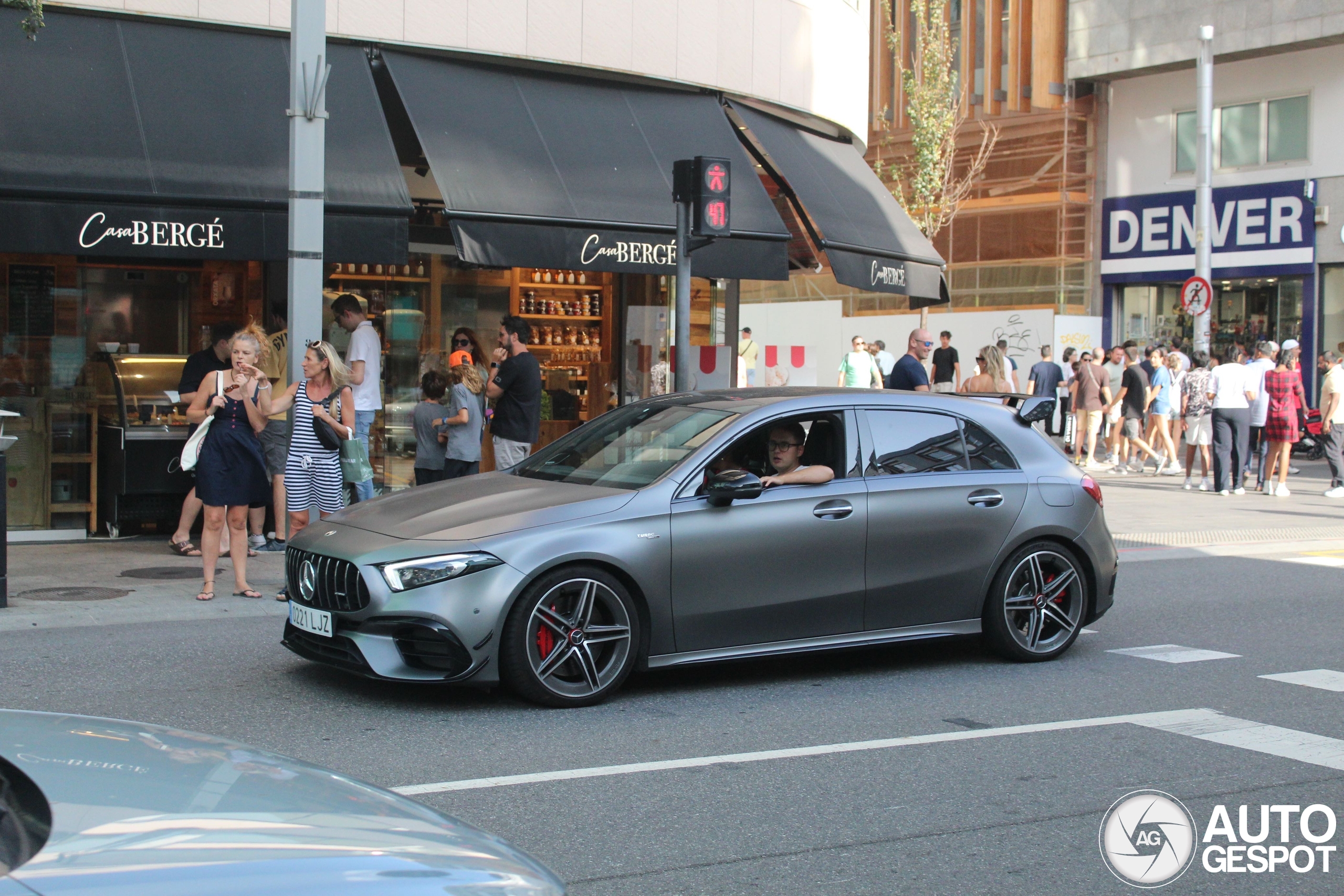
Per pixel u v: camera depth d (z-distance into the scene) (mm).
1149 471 21453
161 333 12398
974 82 32312
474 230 11375
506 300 14125
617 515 6344
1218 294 28281
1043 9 30062
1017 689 6957
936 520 7164
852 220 14312
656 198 12484
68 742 2488
